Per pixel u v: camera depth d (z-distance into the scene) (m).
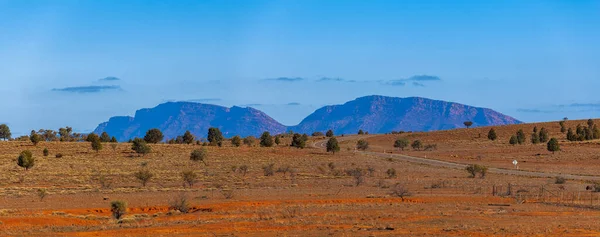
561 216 45.88
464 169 113.56
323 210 49.25
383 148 190.00
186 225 41.00
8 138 178.38
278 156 138.12
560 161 133.38
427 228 38.69
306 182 82.38
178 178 88.12
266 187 74.25
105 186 75.75
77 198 61.72
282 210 48.34
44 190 65.69
